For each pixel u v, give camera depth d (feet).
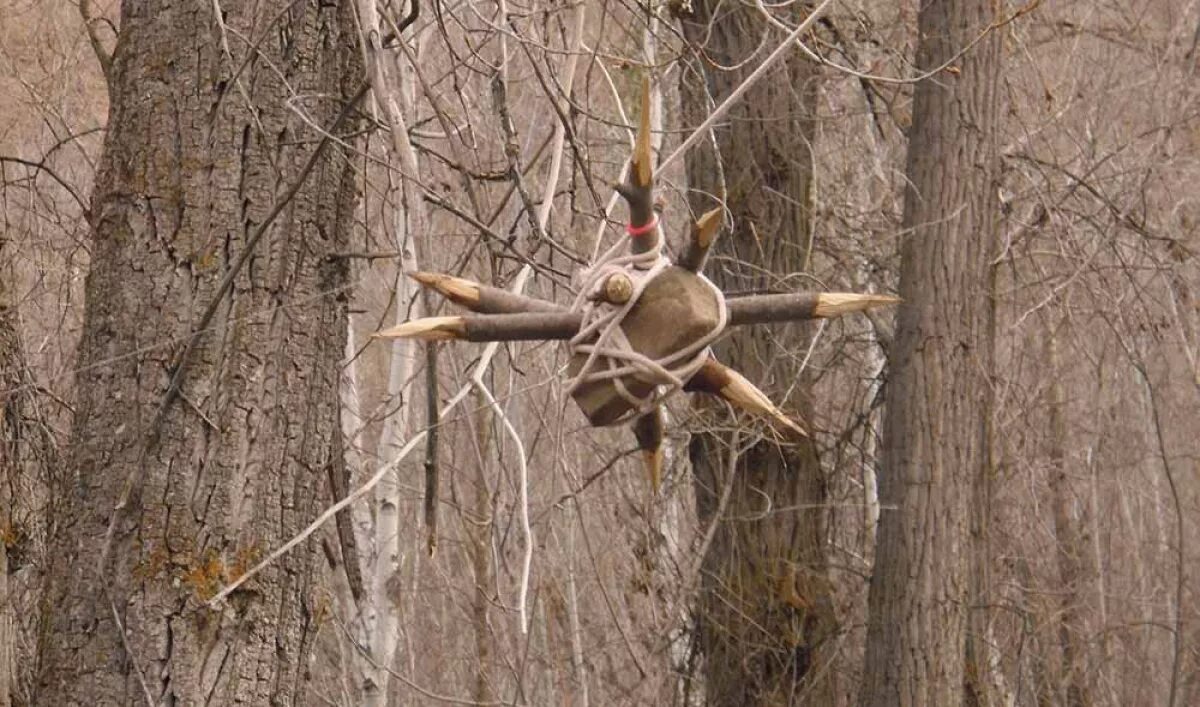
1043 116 57.93
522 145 44.34
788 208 46.96
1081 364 68.69
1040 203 50.44
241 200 22.36
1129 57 65.10
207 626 21.71
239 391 22.11
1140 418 72.33
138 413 21.99
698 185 46.80
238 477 22.02
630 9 28.45
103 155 22.95
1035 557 62.18
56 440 30.78
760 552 48.34
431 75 38.81
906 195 44.65
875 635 44.34
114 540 21.83
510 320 11.45
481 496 45.21
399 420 42.37
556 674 51.06
